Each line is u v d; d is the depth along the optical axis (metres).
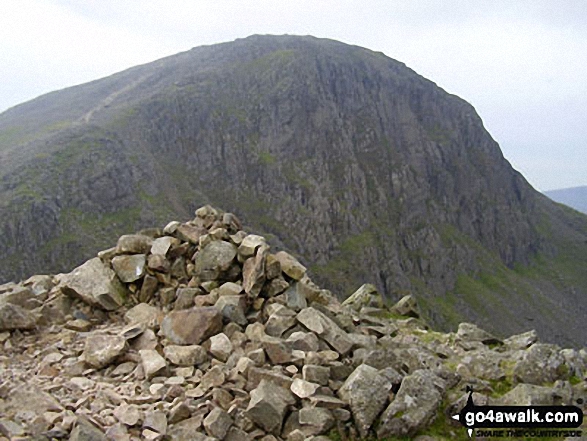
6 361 9.84
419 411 8.12
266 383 8.55
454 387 9.38
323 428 7.97
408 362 9.94
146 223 136.00
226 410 8.25
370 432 8.04
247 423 8.02
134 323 11.23
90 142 149.62
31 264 110.62
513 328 186.12
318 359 9.38
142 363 9.43
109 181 139.00
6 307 10.80
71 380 9.01
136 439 7.48
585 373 9.95
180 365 9.47
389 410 8.11
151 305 12.12
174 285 12.24
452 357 11.45
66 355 10.07
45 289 13.04
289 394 8.53
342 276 164.25
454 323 174.00
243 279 11.80
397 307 16.23
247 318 10.94
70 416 7.54
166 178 161.12
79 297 12.01
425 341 13.15
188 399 8.41
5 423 7.16
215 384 8.75
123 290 12.39
